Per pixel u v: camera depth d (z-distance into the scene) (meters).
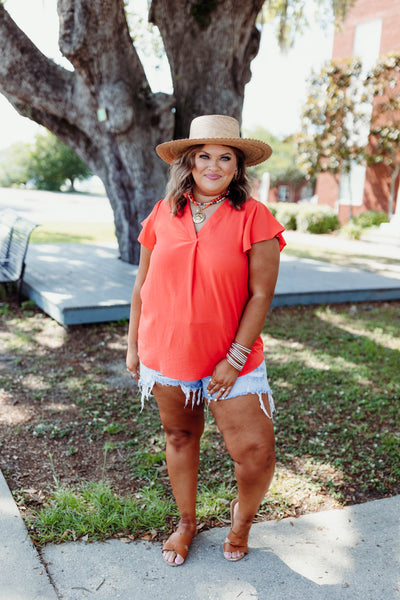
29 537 2.28
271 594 2.05
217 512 2.56
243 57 7.07
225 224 1.91
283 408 3.90
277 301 6.93
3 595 1.94
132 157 7.31
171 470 2.26
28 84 6.91
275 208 19.58
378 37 17.59
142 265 2.20
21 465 2.97
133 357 2.31
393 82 16.52
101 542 2.33
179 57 6.98
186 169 1.94
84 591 2.03
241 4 6.58
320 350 5.28
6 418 3.56
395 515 2.60
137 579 2.11
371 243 15.25
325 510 2.67
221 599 2.02
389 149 16.75
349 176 18.16
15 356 4.77
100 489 2.65
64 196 34.56
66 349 5.02
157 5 6.79
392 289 7.79
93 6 6.14
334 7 9.64
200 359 1.97
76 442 3.29
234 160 1.92
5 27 6.62
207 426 3.57
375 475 3.03
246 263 1.93
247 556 2.27
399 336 5.98
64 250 9.95
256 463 2.00
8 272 6.49
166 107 7.09
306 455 3.24
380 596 2.05
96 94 6.81
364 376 4.61
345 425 3.66
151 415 3.72
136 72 6.89
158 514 2.53
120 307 5.71
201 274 1.89
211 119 1.93
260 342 2.08
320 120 17.83
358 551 2.32
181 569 2.17
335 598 2.04
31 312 6.16
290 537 2.41
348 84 17.20
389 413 3.88
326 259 11.51
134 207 8.02
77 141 7.64
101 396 4.01
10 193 33.19
